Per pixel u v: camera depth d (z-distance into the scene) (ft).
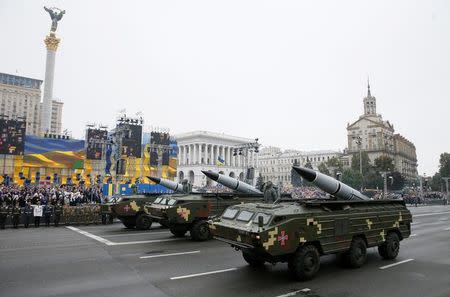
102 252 41.09
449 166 313.53
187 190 67.97
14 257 38.09
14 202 73.00
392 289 27.99
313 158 401.49
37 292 26.30
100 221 72.13
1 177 127.44
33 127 325.83
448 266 35.91
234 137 308.81
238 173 304.50
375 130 344.69
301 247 30.83
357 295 26.50
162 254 40.22
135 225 64.95
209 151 306.14
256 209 33.01
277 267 34.63
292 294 26.50
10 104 314.76
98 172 145.59
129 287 27.71
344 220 34.22
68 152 140.87
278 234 29.19
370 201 38.83
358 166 268.82
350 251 34.50
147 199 63.67
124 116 138.41
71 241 48.73
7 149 122.72
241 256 39.40
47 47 171.12
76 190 101.71
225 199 54.49
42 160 136.26
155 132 157.79
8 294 25.79
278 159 425.28
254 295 26.12
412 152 435.94
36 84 334.44
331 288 28.12
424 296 26.30
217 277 30.89
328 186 39.63
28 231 59.47
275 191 45.55
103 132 137.80
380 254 39.78
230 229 31.99
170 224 49.60
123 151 136.15
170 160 175.01
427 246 47.91
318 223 32.09
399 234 41.32
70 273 31.71
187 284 28.68
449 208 139.44
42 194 85.87
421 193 196.95
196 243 47.57
